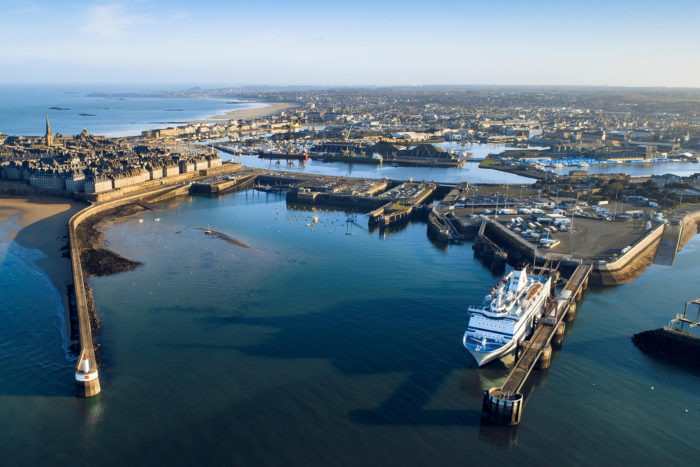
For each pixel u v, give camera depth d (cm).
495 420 14488
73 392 15600
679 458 13425
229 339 19062
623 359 18325
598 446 13812
